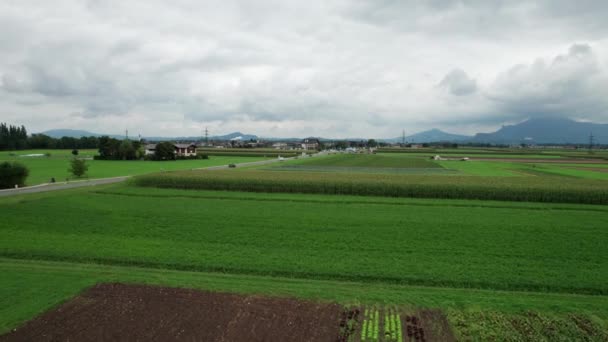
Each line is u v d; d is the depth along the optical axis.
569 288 15.32
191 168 79.56
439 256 19.16
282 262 18.36
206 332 11.69
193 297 14.02
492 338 11.43
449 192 36.34
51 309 13.09
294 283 15.79
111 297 14.02
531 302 13.75
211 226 24.92
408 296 14.30
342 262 18.38
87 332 11.72
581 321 12.38
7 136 179.62
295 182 39.97
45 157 121.75
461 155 162.25
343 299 13.94
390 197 37.22
